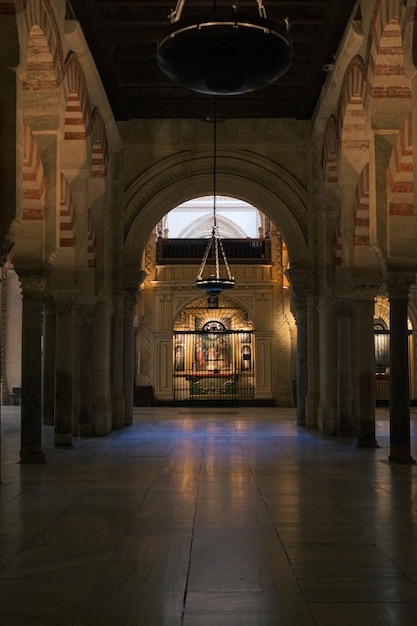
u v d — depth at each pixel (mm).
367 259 12641
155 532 6016
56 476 9312
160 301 27141
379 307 26953
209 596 4277
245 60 7055
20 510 7000
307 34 13227
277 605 4113
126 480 8969
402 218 10562
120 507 7148
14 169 8164
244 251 27609
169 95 16344
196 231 35031
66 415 12789
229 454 11797
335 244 15211
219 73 7258
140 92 16250
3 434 15250
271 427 17281
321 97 15195
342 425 14977
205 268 27188
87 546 5523
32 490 8203
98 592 4352
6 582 4562
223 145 17484
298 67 14961
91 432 15016
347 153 12766
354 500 7543
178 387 27375
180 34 6895
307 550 5402
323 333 15820
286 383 26625
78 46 11320
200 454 11789
